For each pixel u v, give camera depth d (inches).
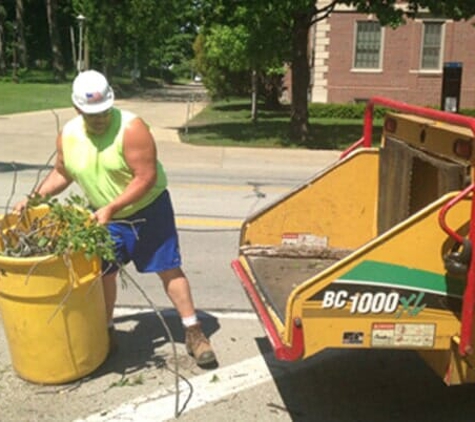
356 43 1225.4
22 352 158.9
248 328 201.0
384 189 181.2
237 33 871.1
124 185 165.8
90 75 157.1
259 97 1296.8
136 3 1380.4
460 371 132.6
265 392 162.7
